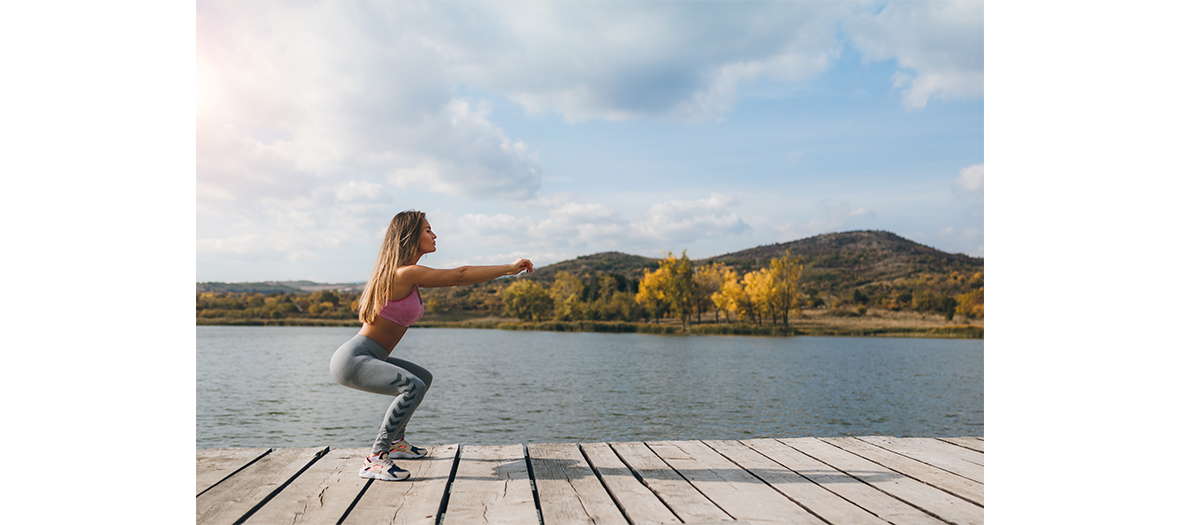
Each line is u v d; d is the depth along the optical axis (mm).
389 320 2896
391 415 2762
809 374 24141
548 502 2465
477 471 2930
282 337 46688
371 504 2400
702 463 3135
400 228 2945
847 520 2273
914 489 2684
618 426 13172
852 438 3797
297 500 2445
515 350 37031
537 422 13547
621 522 2227
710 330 60344
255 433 12516
